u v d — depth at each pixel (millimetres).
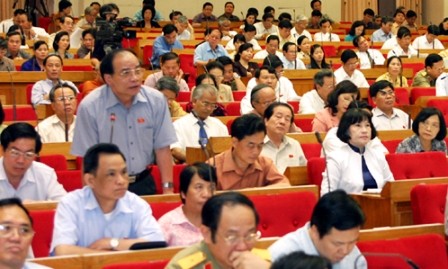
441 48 17656
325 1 24656
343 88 8852
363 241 5051
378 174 7051
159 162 6051
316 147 8133
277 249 4332
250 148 6355
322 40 18672
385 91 9508
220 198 3908
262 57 15094
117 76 5695
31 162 5797
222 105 10727
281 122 7410
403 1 24312
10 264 3990
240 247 3855
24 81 12000
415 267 4496
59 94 8289
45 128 8336
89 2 22672
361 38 15625
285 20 17547
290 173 7184
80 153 5875
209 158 6625
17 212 4020
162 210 5547
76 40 16922
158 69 14031
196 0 23891
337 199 4258
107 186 4934
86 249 4816
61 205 5027
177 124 8375
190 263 4008
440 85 11969
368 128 6996
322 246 4301
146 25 19406
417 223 6270
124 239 4949
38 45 12758
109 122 5840
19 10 16938
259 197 5832
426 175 7445
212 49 14945
